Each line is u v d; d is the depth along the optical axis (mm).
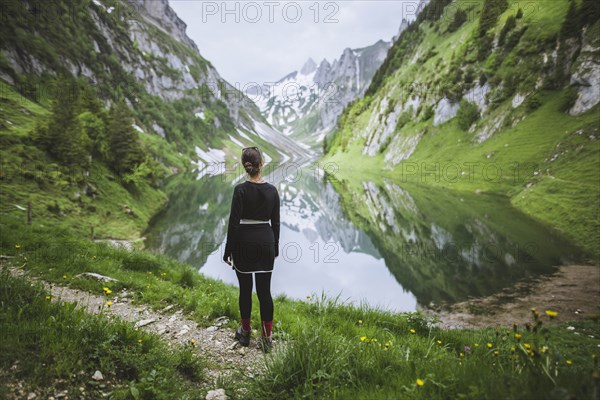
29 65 70938
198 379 3270
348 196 64375
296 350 3125
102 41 114688
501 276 20453
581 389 1937
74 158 35156
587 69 53344
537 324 2660
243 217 3844
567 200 33219
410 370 2816
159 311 5473
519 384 2152
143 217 38375
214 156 148750
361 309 6965
